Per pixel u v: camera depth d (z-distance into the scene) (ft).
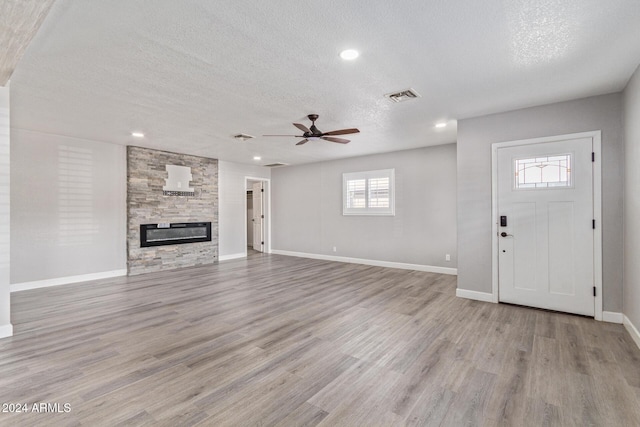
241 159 24.27
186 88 10.25
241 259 25.26
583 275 11.43
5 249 9.75
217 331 10.23
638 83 8.87
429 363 8.11
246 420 5.91
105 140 17.57
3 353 8.61
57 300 13.64
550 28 6.97
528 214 12.44
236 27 6.89
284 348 8.99
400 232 21.25
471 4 6.11
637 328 9.20
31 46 7.61
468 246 13.82
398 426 5.76
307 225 26.45
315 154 22.17
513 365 7.97
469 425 5.79
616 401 6.47
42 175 15.88
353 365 8.02
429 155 19.92
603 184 11.05
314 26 6.86
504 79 9.68
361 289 15.58
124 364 8.04
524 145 12.46
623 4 6.14
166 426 5.73
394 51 7.95
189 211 22.09
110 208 18.38
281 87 10.20
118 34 7.14
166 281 17.31
